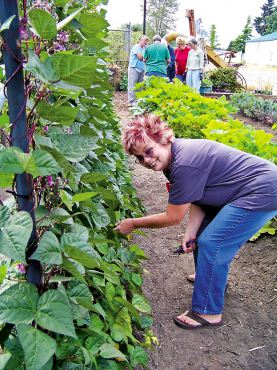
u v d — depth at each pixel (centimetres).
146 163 222
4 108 123
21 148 102
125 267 226
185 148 225
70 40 180
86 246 112
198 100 690
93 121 211
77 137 112
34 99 119
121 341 188
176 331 263
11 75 96
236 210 234
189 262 347
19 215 90
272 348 252
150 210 454
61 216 118
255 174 234
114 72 1485
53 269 118
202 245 244
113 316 189
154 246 373
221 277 252
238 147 421
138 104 796
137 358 188
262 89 1758
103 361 153
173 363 235
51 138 111
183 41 1194
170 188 228
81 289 130
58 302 100
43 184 135
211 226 242
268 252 354
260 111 1089
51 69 91
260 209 233
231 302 295
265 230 378
